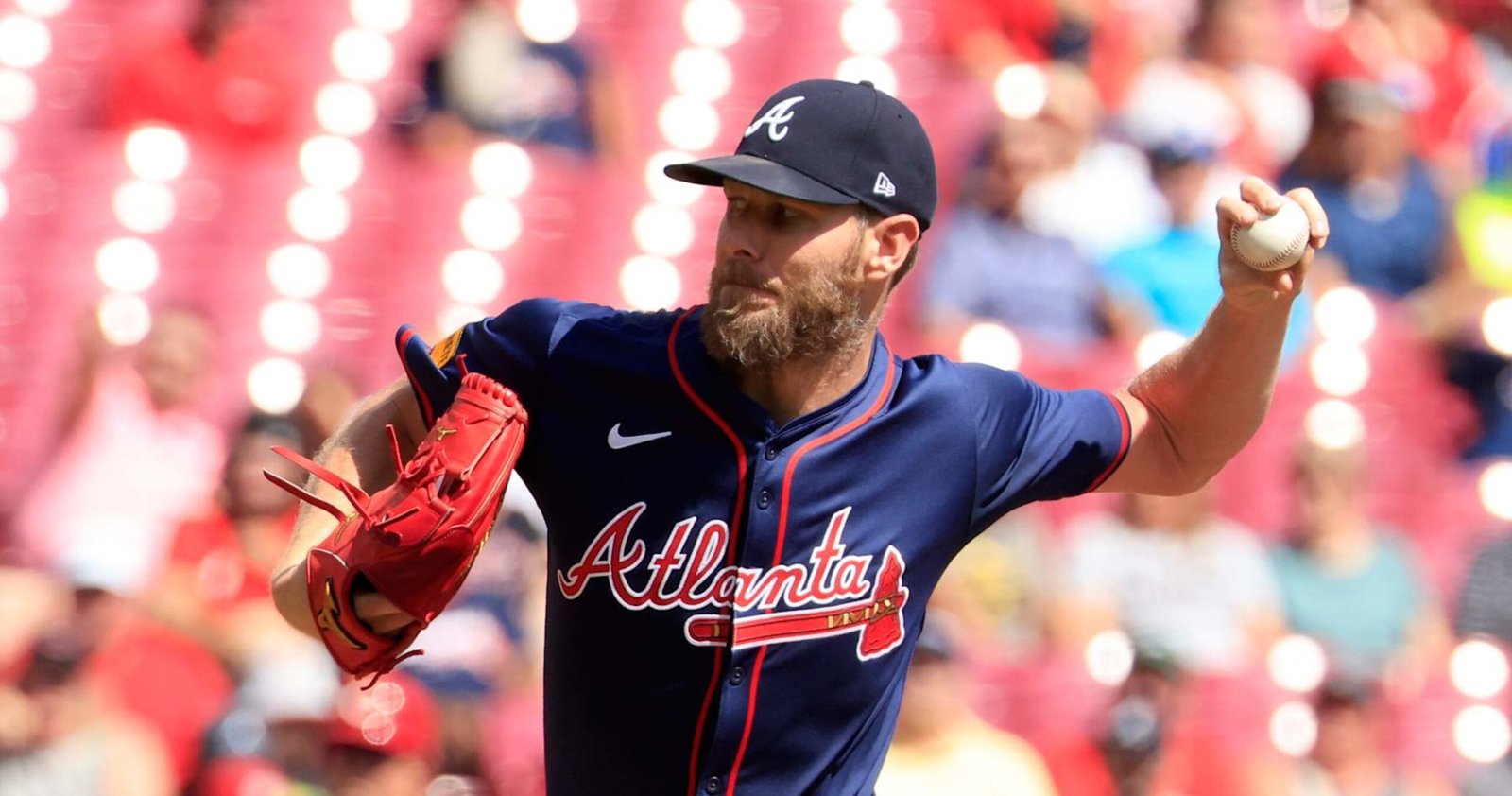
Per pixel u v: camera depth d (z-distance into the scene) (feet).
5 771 61.77
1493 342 95.55
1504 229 99.66
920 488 31.32
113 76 86.69
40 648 63.46
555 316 31.45
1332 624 80.64
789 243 29.81
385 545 29.04
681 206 92.17
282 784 63.41
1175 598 77.71
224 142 86.99
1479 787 81.66
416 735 65.00
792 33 99.66
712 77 96.94
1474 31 115.14
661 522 30.35
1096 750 73.87
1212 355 33.78
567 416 30.89
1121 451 33.78
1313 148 99.04
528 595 70.18
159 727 64.54
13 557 70.64
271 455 70.44
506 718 67.67
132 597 68.28
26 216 82.74
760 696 30.40
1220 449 34.78
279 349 82.69
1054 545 78.33
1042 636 75.77
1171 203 91.97
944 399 31.58
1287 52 104.01
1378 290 97.25
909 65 99.50
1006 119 89.10
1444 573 89.51
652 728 30.71
